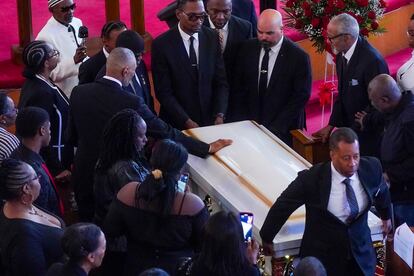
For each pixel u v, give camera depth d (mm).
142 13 9961
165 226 5352
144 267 5391
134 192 5418
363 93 7629
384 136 6977
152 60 7930
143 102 6793
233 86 8195
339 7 8141
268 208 6242
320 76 10680
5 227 5246
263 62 7980
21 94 7559
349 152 5461
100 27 10469
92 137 6719
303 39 10438
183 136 6965
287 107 7992
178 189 5441
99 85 6715
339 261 5664
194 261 4961
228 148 7117
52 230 5332
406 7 11461
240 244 4746
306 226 5750
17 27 10508
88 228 4867
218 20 7965
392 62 11258
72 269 4840
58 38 8586
